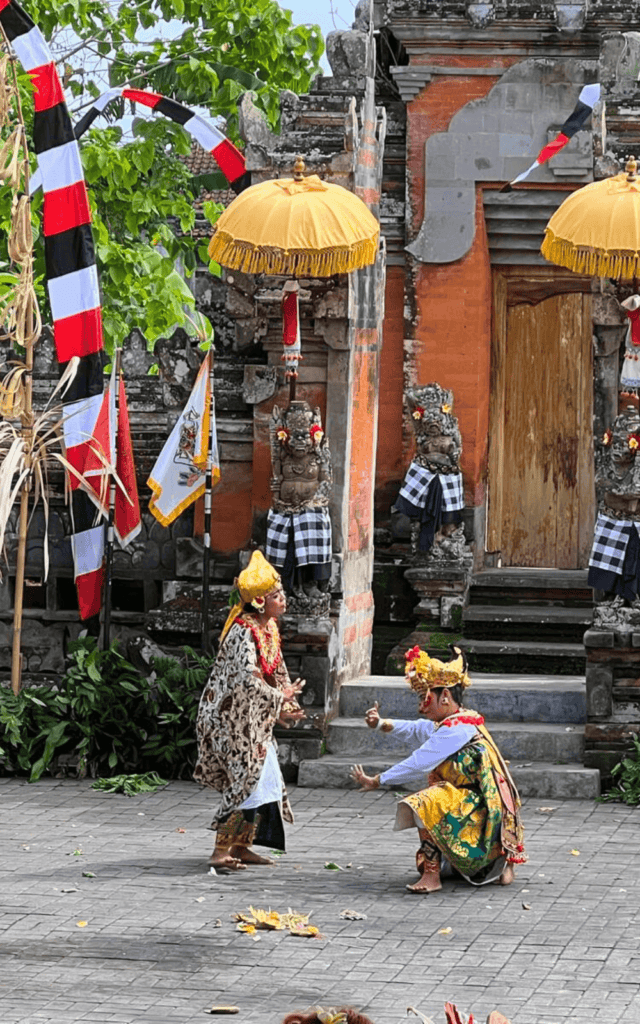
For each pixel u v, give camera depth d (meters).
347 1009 10.62
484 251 29.41
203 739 19.27
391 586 29.38
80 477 23.86
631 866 19.17
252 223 22.47
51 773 24.09
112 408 24.62
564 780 22.70
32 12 32.69
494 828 18.28
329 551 24.16
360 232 22.55
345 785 23.39
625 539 23.09
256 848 20.11
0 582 25.61
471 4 28.56
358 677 26.06
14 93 23.88
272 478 24.27
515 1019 14.16
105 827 21.05
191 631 25.20
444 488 28.27
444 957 15.88
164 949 16.14
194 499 24.62
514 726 24.00
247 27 34.66
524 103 28.89
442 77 29.16
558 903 17.70
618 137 24.83
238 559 25.34
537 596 28.84
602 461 23.28
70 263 24.67
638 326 22.92
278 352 24.67
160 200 35.06
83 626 25.94
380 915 17.30
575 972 15.41
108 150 32.50
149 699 23.97
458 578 28.22
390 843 20.36
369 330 26.16
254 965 15.66
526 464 30.45
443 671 18.73
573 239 22.33
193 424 24.20
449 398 28.41
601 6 28.38
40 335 26.27
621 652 23.00
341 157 24.31
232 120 35.09
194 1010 14.42
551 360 30.28
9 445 24.45
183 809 22.11
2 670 26.38
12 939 16.42
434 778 18.72
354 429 25.41
